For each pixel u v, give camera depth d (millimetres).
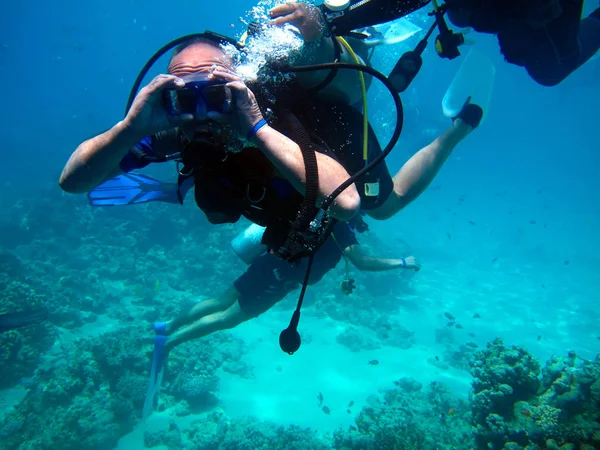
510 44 3451
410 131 21422
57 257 13094
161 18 83875
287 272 5598
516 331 12281
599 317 14039
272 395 7492
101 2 74312
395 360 9180
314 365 8609
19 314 5703
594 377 4305
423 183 3543
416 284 15219
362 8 2227
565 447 4004
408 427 5637
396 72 2941
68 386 6383
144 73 2016
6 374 7344
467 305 13969
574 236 32594
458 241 25172
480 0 2992
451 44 2896
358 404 7406
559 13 2934
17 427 6055
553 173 88562
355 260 6250
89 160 1663
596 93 62781
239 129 1564
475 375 5312
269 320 10453
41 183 26062
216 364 8039
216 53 1756
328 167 1660
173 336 6387
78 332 9188
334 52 2170
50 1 72812
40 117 60000
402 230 24594
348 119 2520
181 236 13625
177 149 2281
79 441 5805
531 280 18609
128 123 1550
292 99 2082
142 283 11656
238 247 6207
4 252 11094
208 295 11117
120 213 15984
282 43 1878
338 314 10852
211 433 6180
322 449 5703
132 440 6133
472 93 3828
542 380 4965
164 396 7070
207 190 1785
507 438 4410
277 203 1888
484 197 49594
